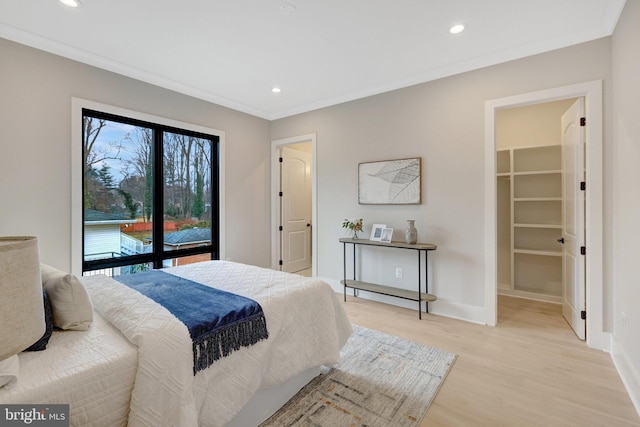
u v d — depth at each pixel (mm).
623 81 2076
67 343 1215
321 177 4133
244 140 4297
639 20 1790
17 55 2395
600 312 2418
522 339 2627
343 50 2701
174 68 3049
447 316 3158
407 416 1671
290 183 5047
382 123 3568
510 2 2049
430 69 3084
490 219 2900
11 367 958
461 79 3025
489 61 2824
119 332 1318
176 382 1186
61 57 2621
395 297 3527
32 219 2480
